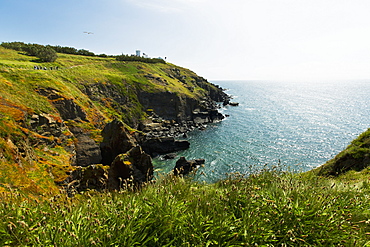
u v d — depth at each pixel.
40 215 5.27
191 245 4.45
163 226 4.71
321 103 159.62
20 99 37.88
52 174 25.31
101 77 79.50
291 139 64.38
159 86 93.44
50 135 36.81
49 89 46.88
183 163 42.09
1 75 42.12
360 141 18.03
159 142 56.38
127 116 73.94
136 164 32.69
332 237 4.55
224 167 43.66
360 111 121.12
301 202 5.65
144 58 150.62
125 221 4.85
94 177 26.78
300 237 4.66
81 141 43.72
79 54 129.75
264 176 8.38
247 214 5.16
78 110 49.38
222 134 72.06
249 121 92.31
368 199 6.76
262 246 4.26
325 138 65.44
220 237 4.52
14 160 21.75
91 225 4.63
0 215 4.93
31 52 92.94
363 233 4.82
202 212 5.40
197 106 96.62
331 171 17.23
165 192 6.16
